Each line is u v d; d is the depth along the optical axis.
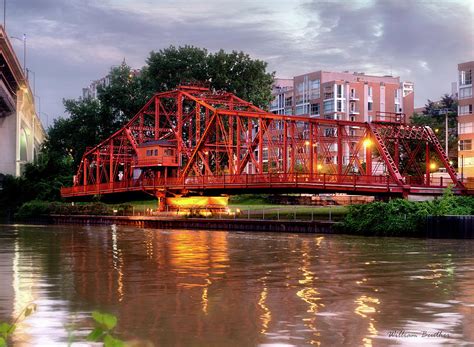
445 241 53.34
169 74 126.19
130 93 131.12
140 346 18.59
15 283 30.97
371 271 34.72
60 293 27.95
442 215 56.62
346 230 62.50
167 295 27.23
